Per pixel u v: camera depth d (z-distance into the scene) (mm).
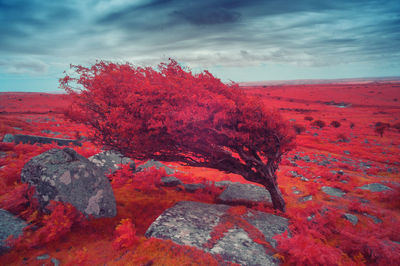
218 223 5273
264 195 8344
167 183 9328
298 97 171875
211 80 6191
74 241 4457
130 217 5961
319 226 6102
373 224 6344
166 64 5926
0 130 17406
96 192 5480
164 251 4016
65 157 5426
